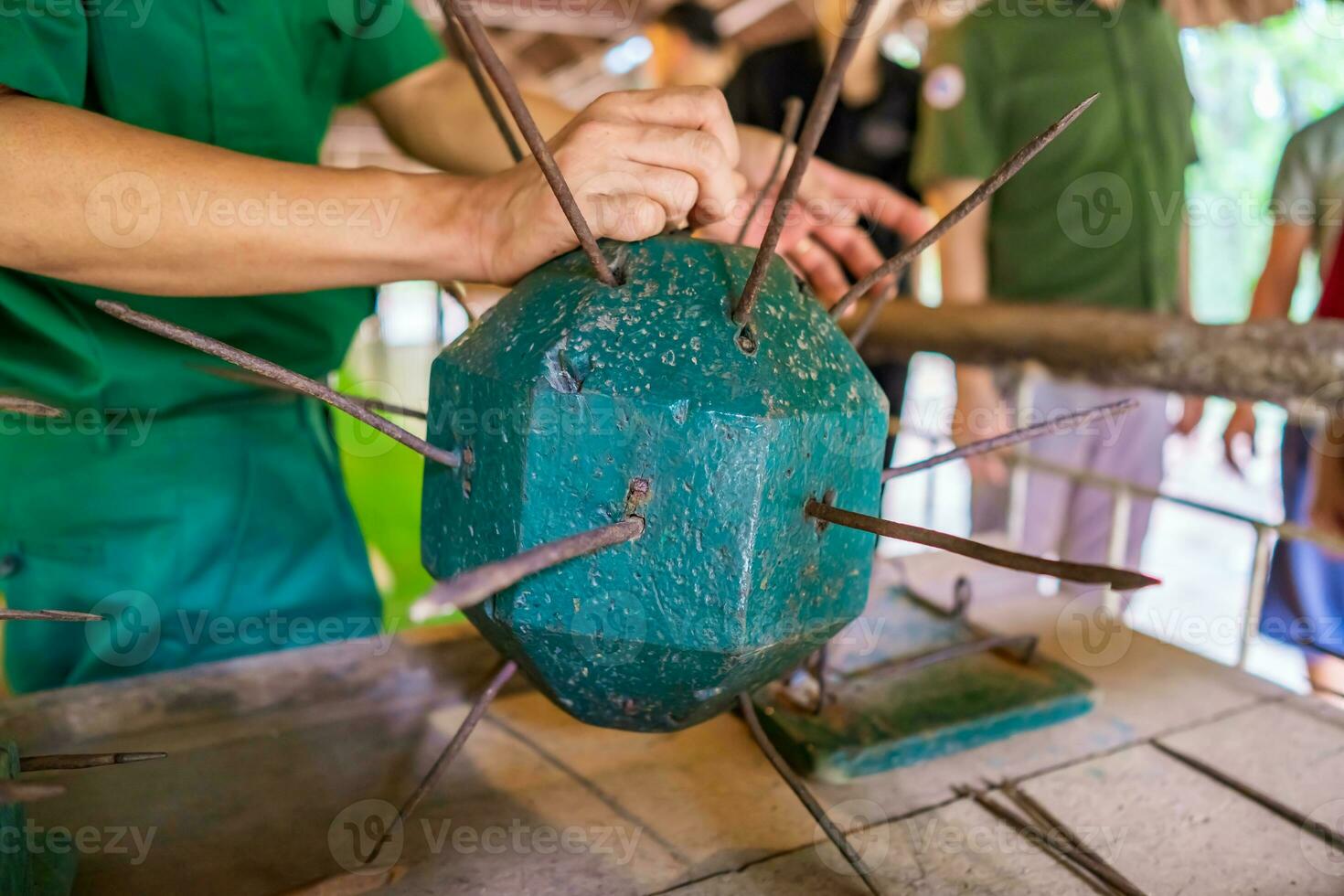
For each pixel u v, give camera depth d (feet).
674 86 2.48
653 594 1.94
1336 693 3.76
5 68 2.32
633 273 2.09
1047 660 3.65
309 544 3.86
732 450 1.87
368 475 6.08
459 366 2.14
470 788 2.83
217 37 3.06
